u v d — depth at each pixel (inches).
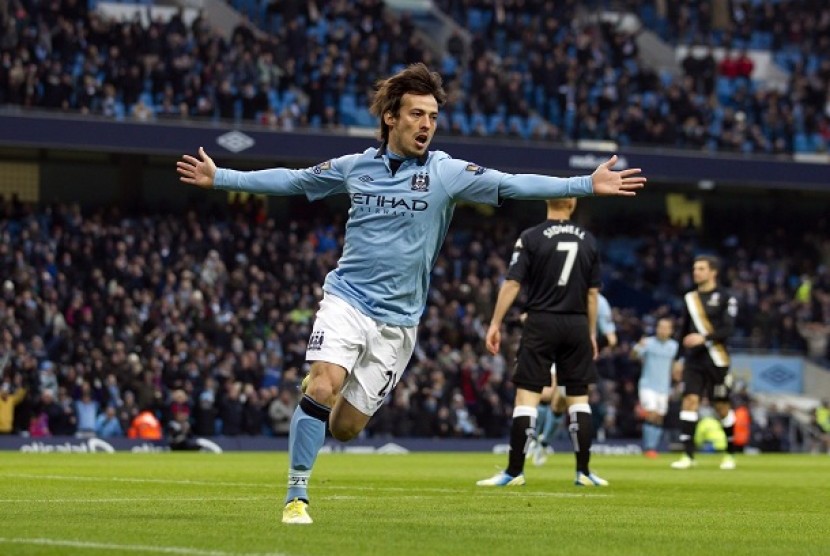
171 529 424.5
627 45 2349.9
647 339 1408.7
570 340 717.9
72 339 1644.9
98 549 359.6
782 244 2375.7
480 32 2358.5
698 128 2183.8
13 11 1865.2
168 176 2096.5
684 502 632.4
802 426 1961.1
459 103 2148.1
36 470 907.4
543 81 2234.3
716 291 1091.9
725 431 1128.8
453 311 1892.2
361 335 446.0
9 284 1658.5
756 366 2106.3
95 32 1940.2
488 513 523.8
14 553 348.2
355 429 465.7
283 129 1914.4
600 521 496.4
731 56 2496.3
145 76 1937.7
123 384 1605.6
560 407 1013.2
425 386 1742.1
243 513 497.4
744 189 2396.7
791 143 2272.4
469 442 1710.1
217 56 1969.7
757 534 456.1
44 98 1818.4
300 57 2091.5
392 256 449.4
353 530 432.1
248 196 2032.5
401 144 452.1
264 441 1615.4
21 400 1533.0
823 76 2393.0
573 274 712.4
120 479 784.9
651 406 1414.9
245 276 1873.8
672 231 2300.7
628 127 2144.4
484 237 2166.6
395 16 2349.9
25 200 2036.2
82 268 1788.9
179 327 1711.4
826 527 491.5
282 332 1780.3
